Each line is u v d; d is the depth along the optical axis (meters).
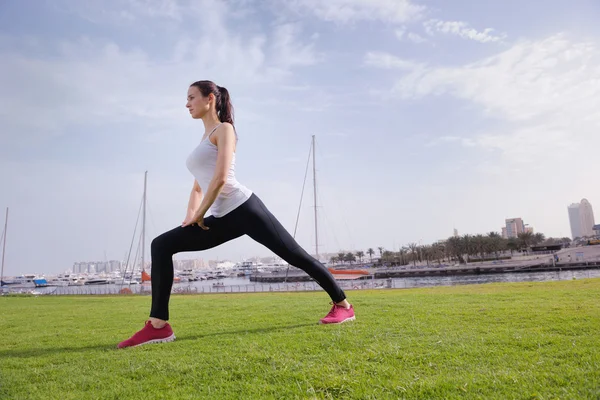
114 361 2.95
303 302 7.68
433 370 2.34
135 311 7.82
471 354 2.62
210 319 5.25
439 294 7.75
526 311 4.27
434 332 3.39
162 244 3.68
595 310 4.09
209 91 3.75
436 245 107.94
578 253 72.38
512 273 65.19
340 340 3.16
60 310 8.84
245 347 3.10
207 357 2.86
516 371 2.24
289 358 2.70
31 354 3.43
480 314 4.26
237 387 2.22
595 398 1.81
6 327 5.67
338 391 2.10
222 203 3.66
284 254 3.93
